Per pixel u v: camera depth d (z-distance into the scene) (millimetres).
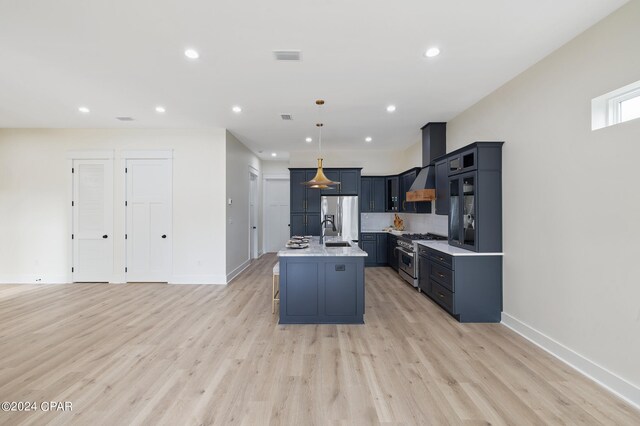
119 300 4445
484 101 3861
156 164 5414
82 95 3783
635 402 2049
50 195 5371
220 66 3016
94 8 2129
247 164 6926
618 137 2168
